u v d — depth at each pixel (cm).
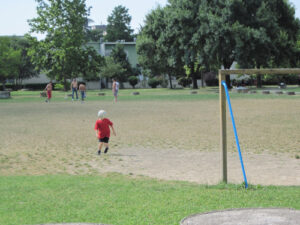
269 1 5506
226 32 4884
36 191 675
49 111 2702
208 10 5212
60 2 7244
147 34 6744
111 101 3731
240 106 2731
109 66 8719
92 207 574
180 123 1878
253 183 774
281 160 1022
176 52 5753
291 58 5619
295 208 570
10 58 8281
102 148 1245
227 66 5619
